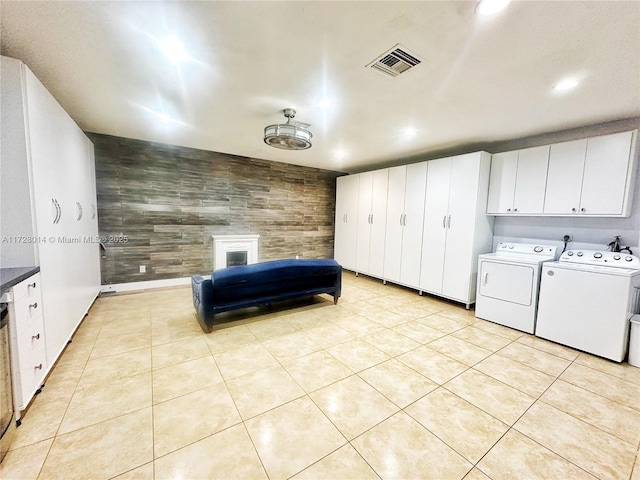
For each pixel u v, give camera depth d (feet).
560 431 5.21
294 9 4.57
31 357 5.48
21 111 5.59
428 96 7.79
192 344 8.34
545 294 9.16
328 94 7.77
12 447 4.54
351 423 5.29
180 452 4.56
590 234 9.81
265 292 10.51
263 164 17.22
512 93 7.48
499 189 11.64
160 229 13.92
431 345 8.68
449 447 4.79
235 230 16.40
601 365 7.63
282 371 7.02
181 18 4.85
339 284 12.30
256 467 4.32
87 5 4.54
